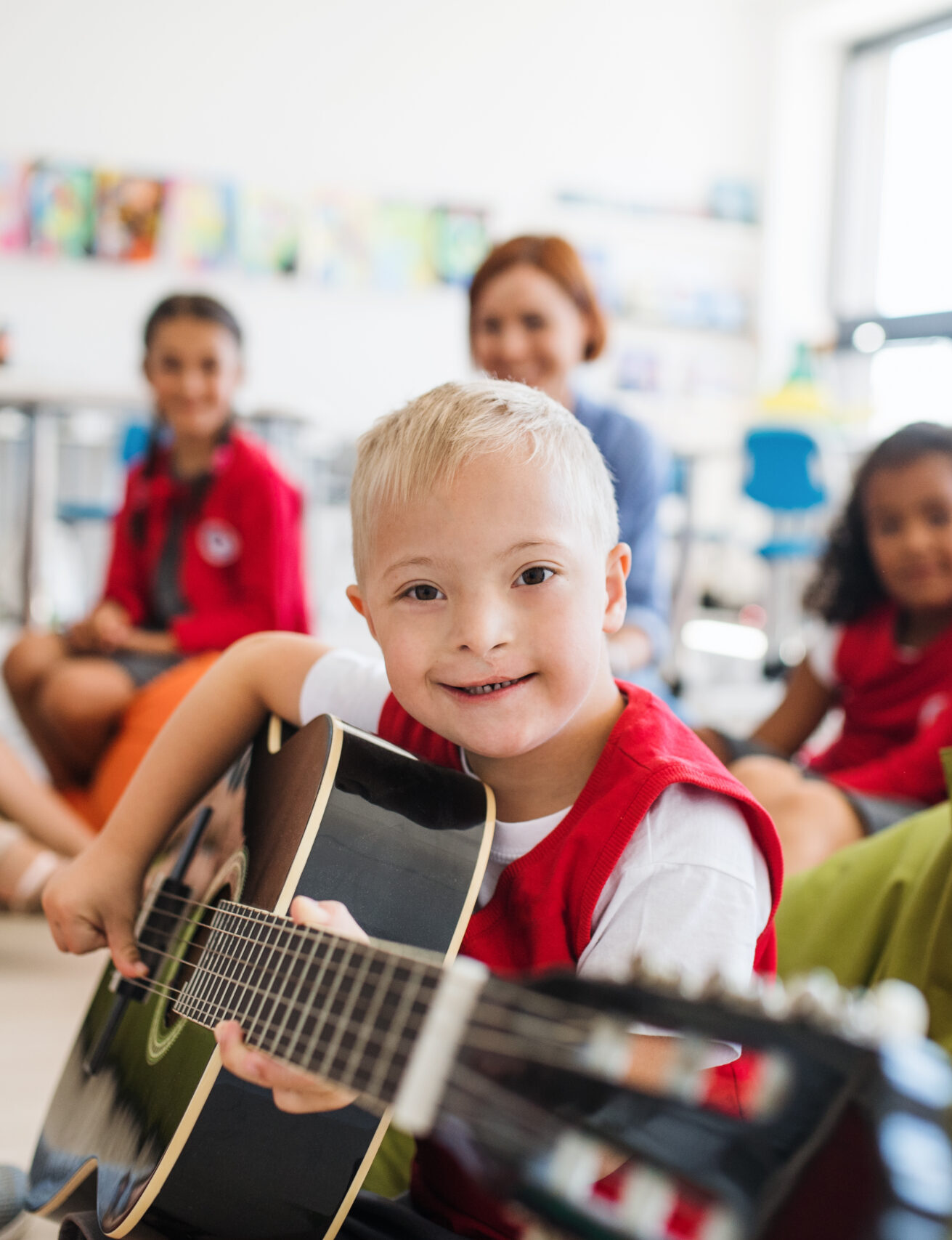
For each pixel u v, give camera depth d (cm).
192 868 93
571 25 532
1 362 449
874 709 175
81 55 459
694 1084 41
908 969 99
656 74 548
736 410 465
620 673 189
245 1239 71
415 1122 48
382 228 501
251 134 485
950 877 99
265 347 489
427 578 68
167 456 243
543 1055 44
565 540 68
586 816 73
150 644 229
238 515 231
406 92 507
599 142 541
